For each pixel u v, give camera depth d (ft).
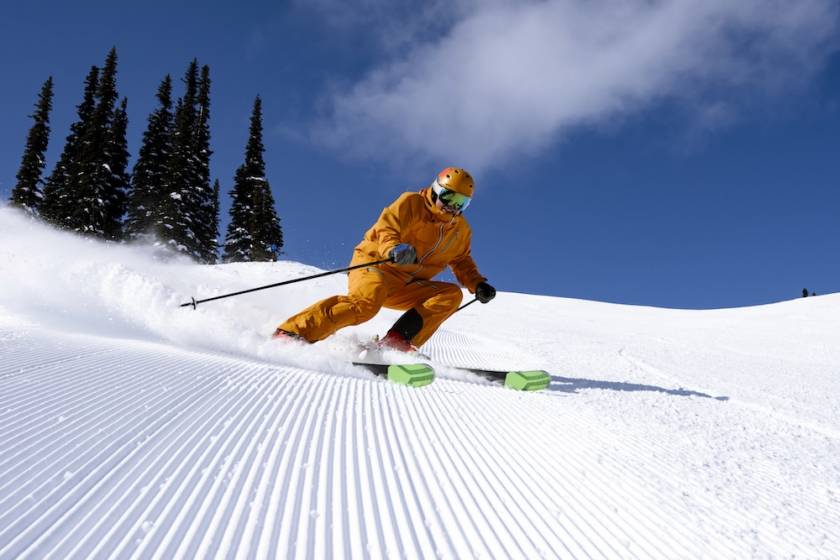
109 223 102.17
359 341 16.76
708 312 67.97
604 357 25.44
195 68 115.44
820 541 5.42
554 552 4.84
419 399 10.78
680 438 9.27
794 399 15.65
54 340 11.19
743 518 5.89
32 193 107.34
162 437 6.48
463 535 5.00
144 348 11.78
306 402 9.20
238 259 116.67
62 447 5.75
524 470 6.93
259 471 5.90
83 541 4.16
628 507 5.99
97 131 103.50
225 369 10.90
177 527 4.54
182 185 105.40
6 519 4.29
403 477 6.27
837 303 64.64
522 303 66.85
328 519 5.00
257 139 120.37
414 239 16.56
